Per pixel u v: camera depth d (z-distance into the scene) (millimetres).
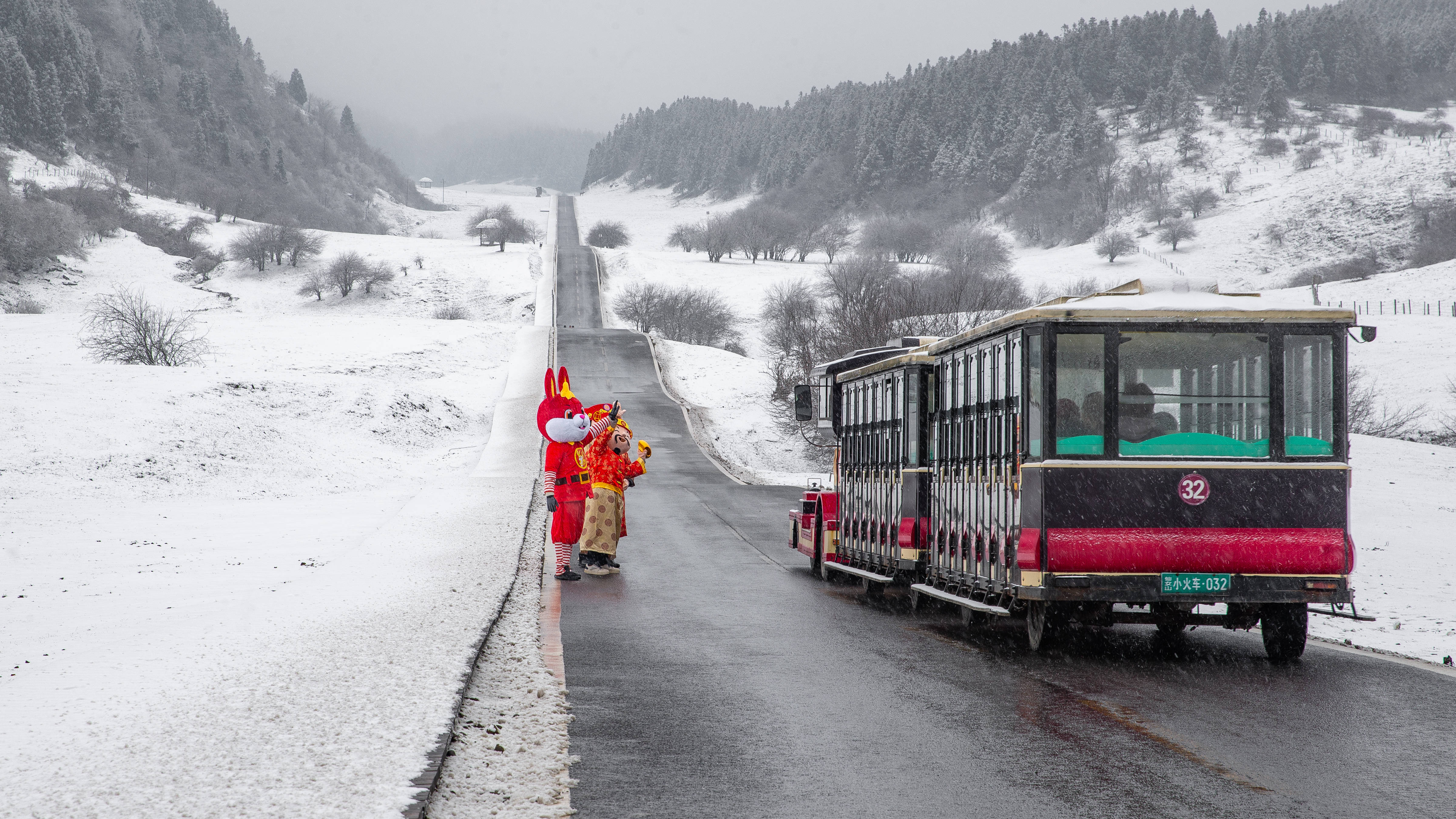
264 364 65500
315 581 13992
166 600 13180
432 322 87562
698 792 5883
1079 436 9992
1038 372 10078
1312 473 10031
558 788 5875
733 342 104875
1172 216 189250
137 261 138375
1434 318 79750
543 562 17719
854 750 6781
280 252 142750
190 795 5238
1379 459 39938
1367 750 6785
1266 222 182375
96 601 13203
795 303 87625
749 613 13227
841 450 17281
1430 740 7043
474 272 139375
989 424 11273
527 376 67750
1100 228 198250
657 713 7797
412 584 13734
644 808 5602
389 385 53906
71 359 59156
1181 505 9938
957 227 190375
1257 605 10242
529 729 7191
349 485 34062
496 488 31344
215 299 124438
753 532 24094
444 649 9273
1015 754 6668
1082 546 9867
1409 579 17438
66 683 7902
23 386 40312
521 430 50531
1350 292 107625
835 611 13547
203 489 30172
